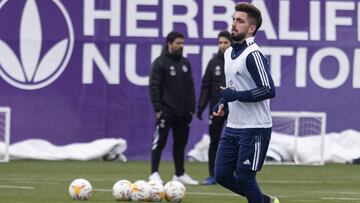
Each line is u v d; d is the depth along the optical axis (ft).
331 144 165.68
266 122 77.05
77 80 162.91
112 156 162.91
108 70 163.22
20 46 161.68
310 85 165.89
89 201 98.02
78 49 162.61
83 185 98.99
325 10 165.78
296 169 151.23
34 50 162.09
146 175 136.36
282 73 165.37
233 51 77.46
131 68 163.63
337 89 166.30
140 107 163.73
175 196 98.07
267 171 146.51
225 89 75.61
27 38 161.79
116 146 162.81
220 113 78.74
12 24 161.17
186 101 121.60
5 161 156.56
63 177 130.41
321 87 166.20
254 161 76.69
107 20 162.91
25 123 162.20
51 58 162.40
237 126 77.05
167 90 120.98
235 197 105.19
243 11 76.64
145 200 97.55
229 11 164.04
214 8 163.94
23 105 162.09
